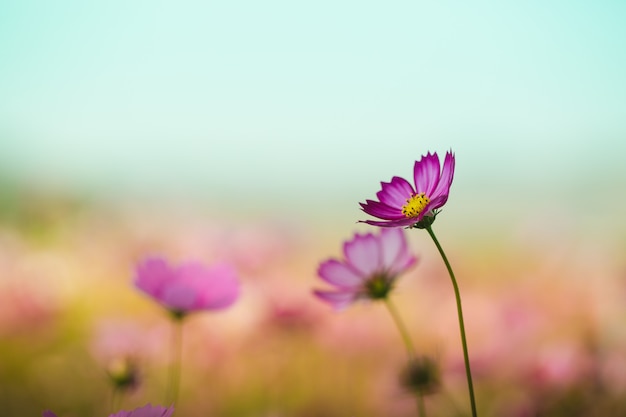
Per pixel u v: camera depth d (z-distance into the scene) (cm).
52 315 108
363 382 96
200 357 97
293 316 96
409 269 75
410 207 64
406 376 83
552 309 105
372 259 74
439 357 82
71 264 133
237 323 97
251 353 98
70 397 94
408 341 76
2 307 106
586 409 88
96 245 144
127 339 92
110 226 153
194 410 94
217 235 119
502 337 94
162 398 95
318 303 99
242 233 118
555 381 89
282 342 98
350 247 74
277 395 95
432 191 64
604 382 89
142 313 116
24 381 97
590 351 94
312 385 96
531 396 90
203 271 77
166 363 96
